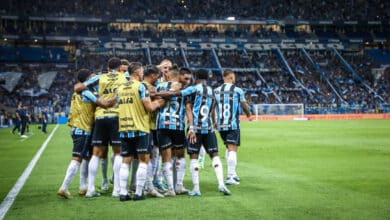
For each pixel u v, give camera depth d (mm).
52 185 9453
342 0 71438
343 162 12859
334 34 70875
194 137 8117
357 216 6410
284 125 35188
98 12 63844
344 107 53250
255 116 47938
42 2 62312
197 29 68688
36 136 26188
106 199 7918
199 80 8391
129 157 7879
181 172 8453
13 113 47812
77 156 8078
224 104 9367
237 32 68500
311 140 20906
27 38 60406
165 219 6332
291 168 11680
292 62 64375
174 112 8273
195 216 6484
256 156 14555
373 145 18156
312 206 7066
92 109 8273
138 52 63219
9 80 52844
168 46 64250
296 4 71125
